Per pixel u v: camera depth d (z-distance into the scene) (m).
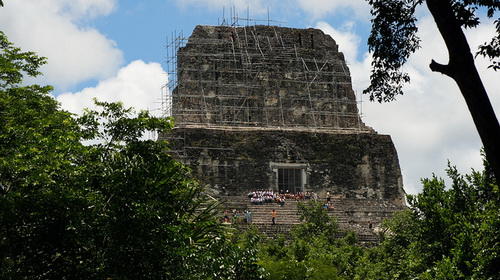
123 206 28.70
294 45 85.19
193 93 81.25
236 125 80.94
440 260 37.84
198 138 76.44
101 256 28.27
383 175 80.19
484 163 38.69
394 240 50.06
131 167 29.47
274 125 81.94
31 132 30.41
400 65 26.45
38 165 29.33
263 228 68.25
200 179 75.62
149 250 28.38
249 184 76.62
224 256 32.47
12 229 28.81
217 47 83.00
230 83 82.06
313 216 64.50
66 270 28.50
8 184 30.80
